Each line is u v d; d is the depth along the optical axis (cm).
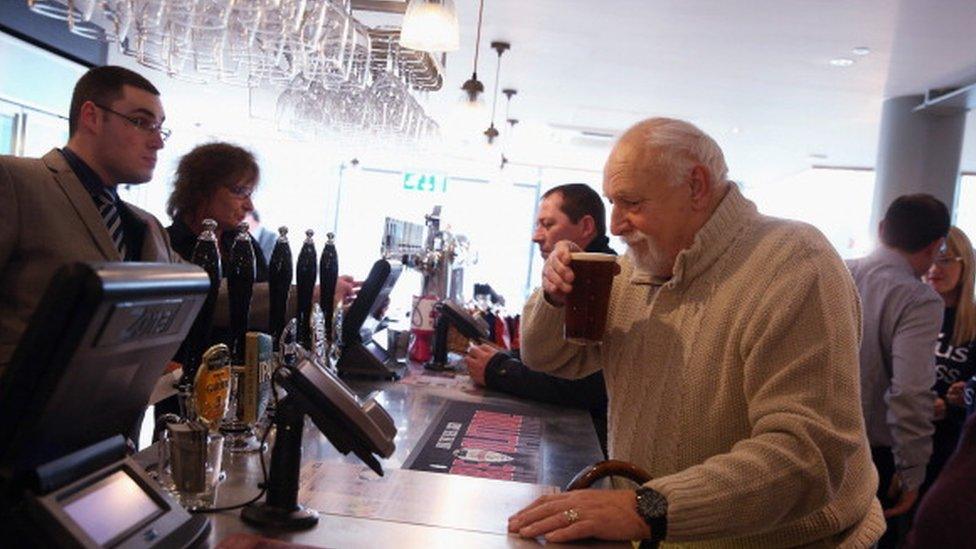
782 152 956
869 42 510
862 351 288
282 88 307
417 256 328
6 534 86
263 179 504
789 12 464
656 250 156
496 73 682
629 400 162
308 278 184
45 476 90
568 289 153
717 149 157
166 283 95
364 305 263
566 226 287
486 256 1270
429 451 180
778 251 147
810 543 147
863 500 150
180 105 937
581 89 720
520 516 125
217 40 202
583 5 482
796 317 139
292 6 190
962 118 646
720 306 149
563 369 183
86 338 85
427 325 324
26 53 492
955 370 331
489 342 287
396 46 318
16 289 194
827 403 133
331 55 222
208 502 123
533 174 1259
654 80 662
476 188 1270
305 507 124
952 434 324
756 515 124
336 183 1238
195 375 148
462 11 512
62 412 89
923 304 272
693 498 122
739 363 146
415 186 1152
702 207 153
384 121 317
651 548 124
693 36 529
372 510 129
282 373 117
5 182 193
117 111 210
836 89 641
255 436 160
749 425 147
